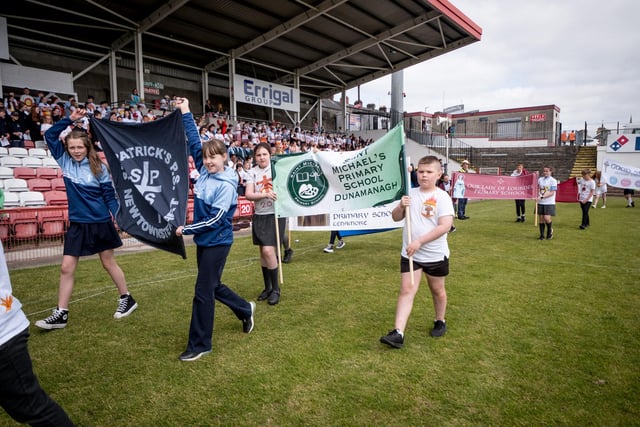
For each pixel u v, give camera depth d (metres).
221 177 3.14
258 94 21.77
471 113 40.22
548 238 8.75
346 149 25.59
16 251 6.75
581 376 2.80
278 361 3.04
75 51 17.02
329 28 18.83
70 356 3.13
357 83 26.50
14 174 9.62
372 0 16.52
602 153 26.02
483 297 4.60
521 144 34.44
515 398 2.54
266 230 4.48
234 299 3.46
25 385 1.68
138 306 4.30
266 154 4.65
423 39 20.64
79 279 5.34
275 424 2.29
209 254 3.09
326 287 5.05
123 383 2.73
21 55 15.74
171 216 3.30
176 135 3.43
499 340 3.41
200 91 21.91
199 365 2.98
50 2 14.65
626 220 12.06
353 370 2.90
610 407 2.43
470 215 14.02
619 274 5.64
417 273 3.32
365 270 5.96
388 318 3.95
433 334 3.48
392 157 4.49
